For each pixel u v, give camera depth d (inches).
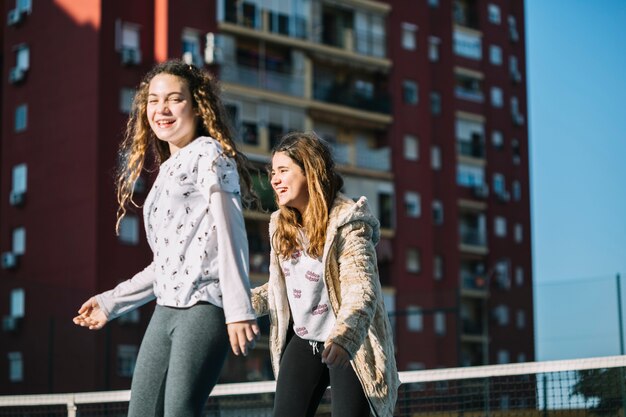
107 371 906.7
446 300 1425.9
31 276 1400.1
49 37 1448.1
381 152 1743.4
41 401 289.7
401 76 1781.5
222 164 153.8
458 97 2102.6
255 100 1558.8
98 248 1317.7
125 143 174.7
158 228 156.2
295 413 173.5
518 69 2229.3
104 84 1369.3
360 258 165.5
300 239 174.7
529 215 2180.1
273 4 1600.6
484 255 2069.4
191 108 161.9
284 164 175.0
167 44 1425.9
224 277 147.3
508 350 981.2
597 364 249.9
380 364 166.9
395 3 1795.0
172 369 148.4
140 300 170.4
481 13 2180.1
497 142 2155.5
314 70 1665.8
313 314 174.7
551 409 354.9
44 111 1433.3
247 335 144.9
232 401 312.5
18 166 1459.2
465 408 367.9
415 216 1755.7
